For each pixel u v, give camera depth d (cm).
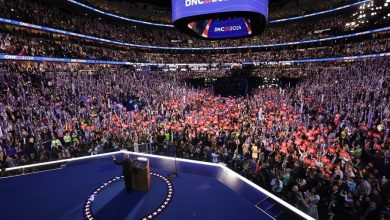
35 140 1427
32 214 667
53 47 3147
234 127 1752
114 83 3103
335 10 4506
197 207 677
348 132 1535
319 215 921
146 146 1321
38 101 1978
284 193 987
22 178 867
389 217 803
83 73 3056
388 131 1385
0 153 1205
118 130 1692
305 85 3288
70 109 2027
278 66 4856
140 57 4884
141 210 669
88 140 1529
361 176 1009
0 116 1568
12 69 2361
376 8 3959
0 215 666
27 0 3209
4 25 2764
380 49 3381
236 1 772
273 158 1284
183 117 2147
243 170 1187
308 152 1258
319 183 980
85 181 838
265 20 875
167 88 3384
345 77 2973
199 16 832
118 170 916
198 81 4881
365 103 1941
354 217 854
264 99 2884
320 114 2045
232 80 4719
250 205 676
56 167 949
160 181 821
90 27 4134
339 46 4441
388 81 2261
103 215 654
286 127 1716
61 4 3812
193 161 941
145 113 2144
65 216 654
